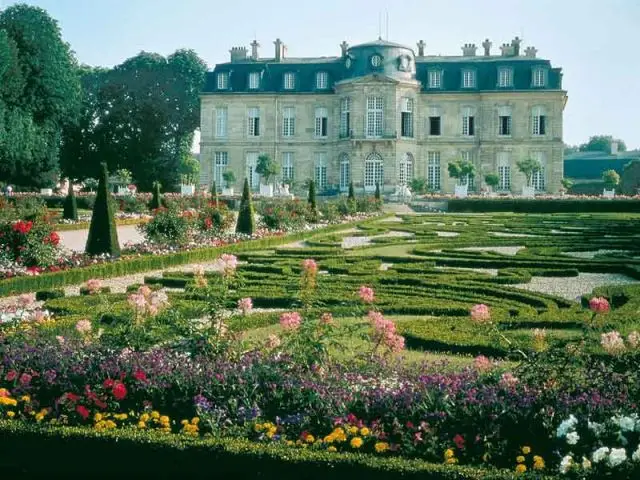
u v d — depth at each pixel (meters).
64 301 19.11
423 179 91.31
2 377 11.30
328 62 99.31
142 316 12.93
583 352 11.85
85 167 101.31
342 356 14.40
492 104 95.69
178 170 111.31
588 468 8.48
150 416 10.48
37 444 9.74
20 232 25.23
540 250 33.03
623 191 119.06
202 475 9.20
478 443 9.42
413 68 95.44
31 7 84.75
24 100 80.94
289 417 10.06
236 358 12.12
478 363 11.56
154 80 106.56
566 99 99.50
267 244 37.88
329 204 57.91
